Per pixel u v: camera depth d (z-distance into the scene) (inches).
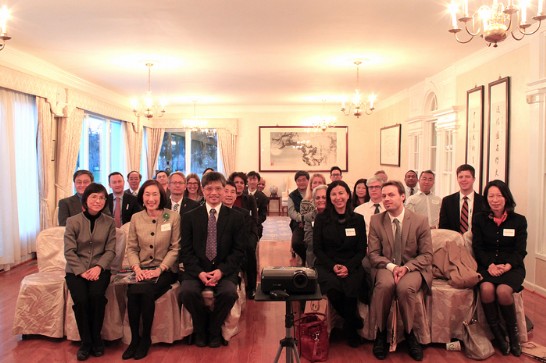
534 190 181.0
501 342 128.2
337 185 142.3
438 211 196.4
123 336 136.3
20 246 237.3
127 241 144.0
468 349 126.3
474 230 142.5
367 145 468.4
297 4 158.2
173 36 197.0
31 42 206.8
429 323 132.6
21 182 237.5
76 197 180.4
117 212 195.5
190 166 482.6
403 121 357.4
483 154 222.8
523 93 189.3
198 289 132.6
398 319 132.6
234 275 140.9
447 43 208.8
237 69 267.1
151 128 468.4
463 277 131.6
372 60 243.8
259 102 435.8
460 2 152.7
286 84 323.3
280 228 377.7
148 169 466.9
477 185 228.1
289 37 198.5
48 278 139.6
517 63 193.5
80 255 135.6
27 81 232.4
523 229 136.6
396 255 137.3
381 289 127.7
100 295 128.6
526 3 107.3
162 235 140.6
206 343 136.1
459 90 251.9
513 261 133.2
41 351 130.3
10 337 139.6
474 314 133.5
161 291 133.6
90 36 197.2
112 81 307.4
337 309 137.6
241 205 193.0
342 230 141.6
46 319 136.8
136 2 156.2
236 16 170.4
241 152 473.4
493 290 129.3
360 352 130.6
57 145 274.4
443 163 276.7
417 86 319.3
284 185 474.0
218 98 403.9
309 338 124.6
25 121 240.1
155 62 247.3
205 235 140.8
